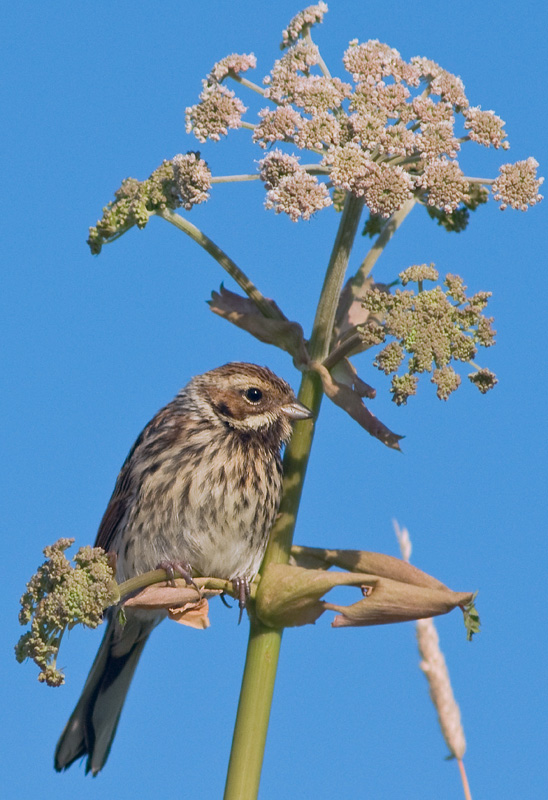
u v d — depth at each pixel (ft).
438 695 21.33
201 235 27.84
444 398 22.21
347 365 27.14
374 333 22.79
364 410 25.34
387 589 24.16
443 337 22.27
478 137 25.38
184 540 33.24
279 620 24.86
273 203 23.47
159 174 26.94
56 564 23.08
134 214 26.76
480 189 31.48
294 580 24.71
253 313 28.12
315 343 27.45
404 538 25.30
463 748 21.04
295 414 27.32
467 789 20.85
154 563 33.88
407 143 24.22
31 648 22.79
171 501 33.45
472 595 23.73
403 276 22.80
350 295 29.35
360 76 24.94
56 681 22.80
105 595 23.08
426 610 23.91
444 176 24.00
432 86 25.53
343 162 23.50
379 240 30.30
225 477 33.24
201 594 25.73
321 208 23.40
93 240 27.07
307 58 26.03
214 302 28.48
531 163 25.29
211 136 25.85
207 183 25.99
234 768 24.18
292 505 27.12
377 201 23.67
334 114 25.39
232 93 26.11
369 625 24.31
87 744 34.58
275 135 24.31
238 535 33.17
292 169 23.89
